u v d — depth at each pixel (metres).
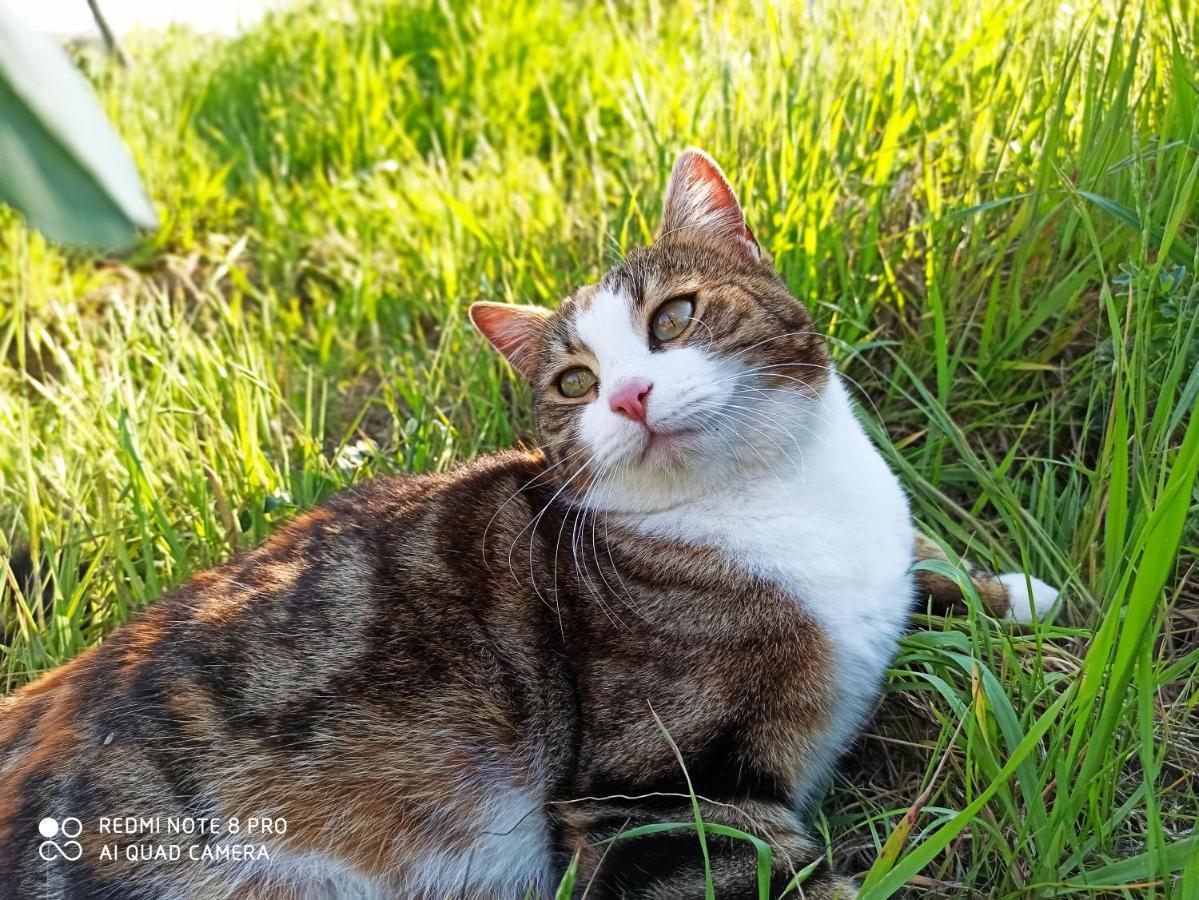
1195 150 0.55
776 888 0.44
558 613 0.49
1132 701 0.44
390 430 0.73
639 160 0.81
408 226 0.89
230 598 0.49
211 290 0.83
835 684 0.48
